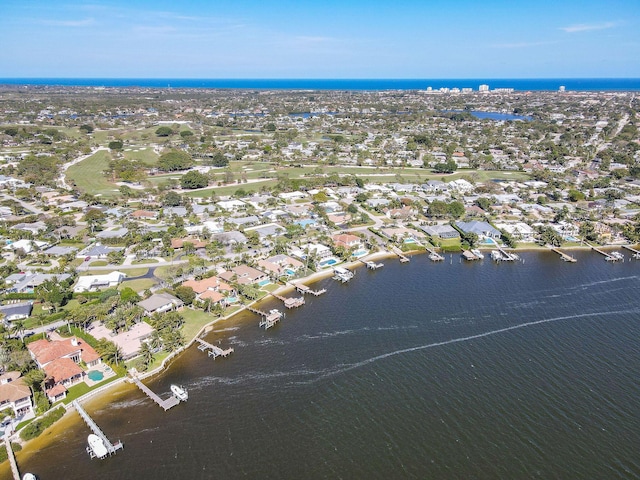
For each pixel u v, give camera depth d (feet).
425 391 337.52
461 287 516.73
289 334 418.51
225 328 429.79
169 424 307.99
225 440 293.02
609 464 271.90
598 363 369.50
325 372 361.71
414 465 271.90
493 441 289.53
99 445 283.59
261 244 620.49
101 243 606.14
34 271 524.11
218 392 339.57
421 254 625.41
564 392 334.44
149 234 625.00
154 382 352.69
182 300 461.37
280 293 502.79
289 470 269.23
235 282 495.82
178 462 276.41
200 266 530.27
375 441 290.35
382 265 584.40
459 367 366.02
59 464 277.03
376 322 438.81
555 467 269.85
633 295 494.18
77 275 517.55
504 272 561.43
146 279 512.63
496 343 400.67
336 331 423.23
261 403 327.06
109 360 368.48
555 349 390.21
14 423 305.53
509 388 339.36
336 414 314.96
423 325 432.66
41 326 416.87
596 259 605.73
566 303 475.72
